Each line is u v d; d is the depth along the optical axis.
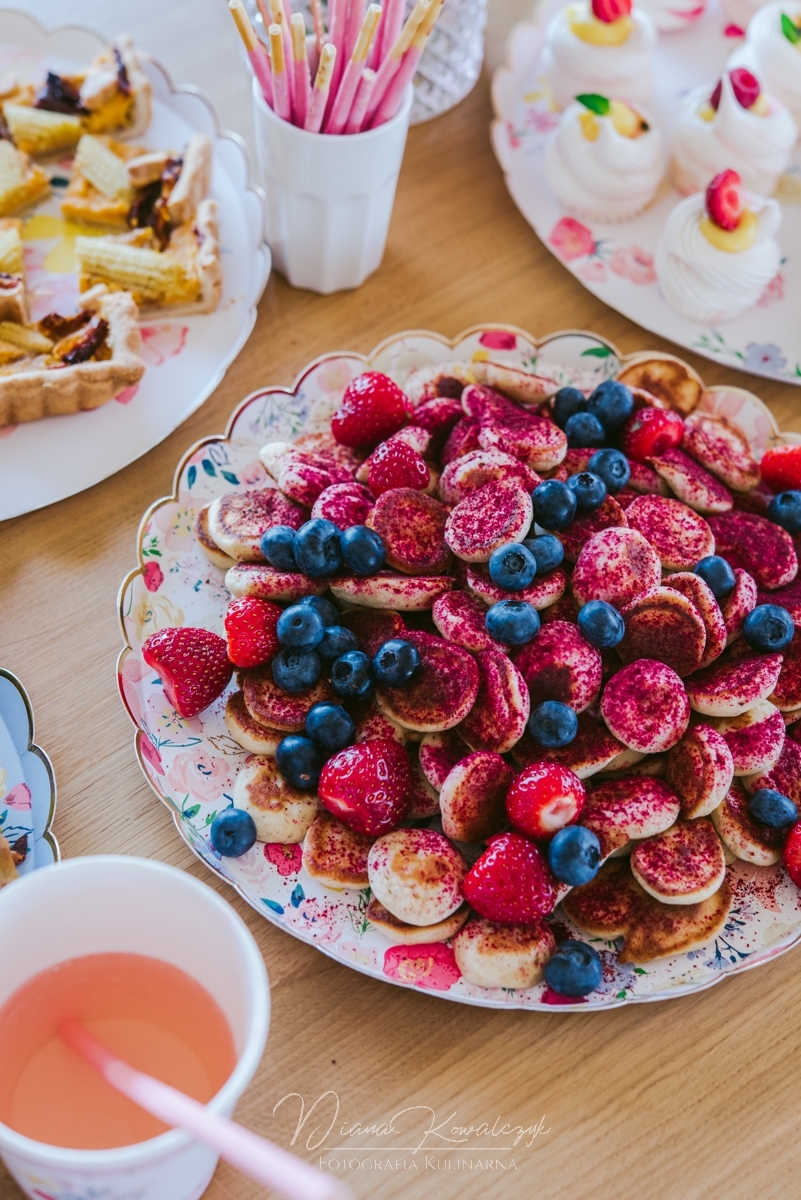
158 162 0.72
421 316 0.72
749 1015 0.57
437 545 0.62
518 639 0.59
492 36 0.82
